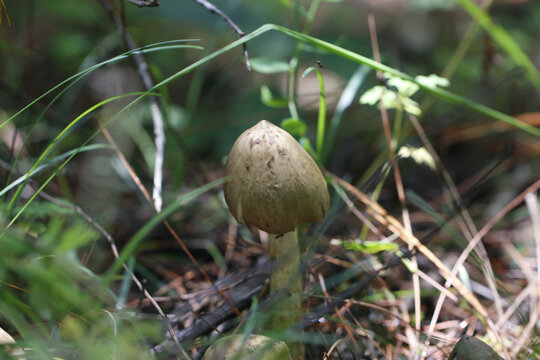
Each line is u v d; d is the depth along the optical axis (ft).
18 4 2.51
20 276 1.65
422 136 2.08
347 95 2.11
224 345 1.53
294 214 1.59
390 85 1.94
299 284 1.70
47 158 1.96
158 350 1.61
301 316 1.73
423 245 1.95
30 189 1.87
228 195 1.61
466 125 2.46
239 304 1.77
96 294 1.67
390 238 1.91
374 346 1.73
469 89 2.67
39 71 2.58
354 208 1.94
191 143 2.56
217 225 2.13
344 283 1.88
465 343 1.54
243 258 2.00
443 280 1.94
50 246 1.61
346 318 1.80
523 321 1.75
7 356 1.46
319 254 1.93
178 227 2.10
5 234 1.56
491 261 2.03
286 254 1.68
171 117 2.46
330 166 2.45
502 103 2.59
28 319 1.66
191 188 2.27
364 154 2.48
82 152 2.29
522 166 2.36
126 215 2.15
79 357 1.53
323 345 1.74
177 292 1.91
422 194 2.29
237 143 1.61
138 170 2.30
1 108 2.18
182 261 2.03
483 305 1.87
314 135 2.65
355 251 1.91
